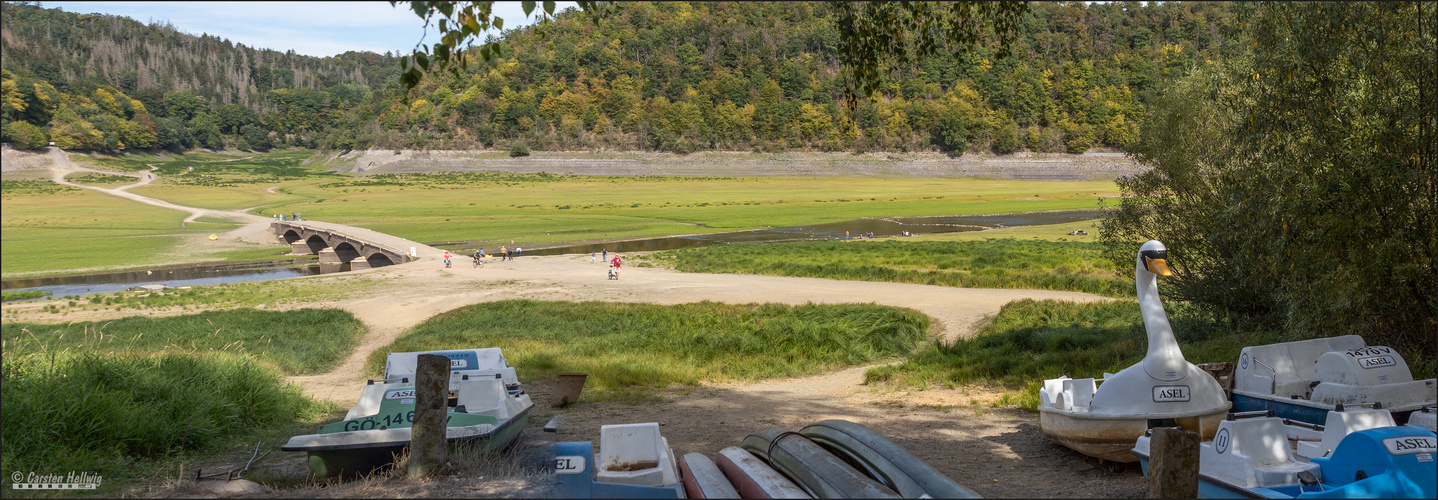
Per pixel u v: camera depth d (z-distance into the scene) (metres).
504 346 21.98
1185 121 16.53
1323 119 11.26
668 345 21.47
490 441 7.14
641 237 74.25
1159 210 17.12
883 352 20.66
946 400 12.27
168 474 7.52
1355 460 5.50
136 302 37.16
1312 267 11.05
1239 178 13.48
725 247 58.22
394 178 185.00
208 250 70.00
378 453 7.00
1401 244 10.36
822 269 41.22
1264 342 12.78
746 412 11.94
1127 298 28.73
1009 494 6.71
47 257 63.25
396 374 9.48
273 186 164.62
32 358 11.22
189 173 194.12
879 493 5.12
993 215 95.75
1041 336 18.97
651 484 6.07
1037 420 10.02
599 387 15.12
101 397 8.76
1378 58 11.04
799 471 6.04
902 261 44.19
